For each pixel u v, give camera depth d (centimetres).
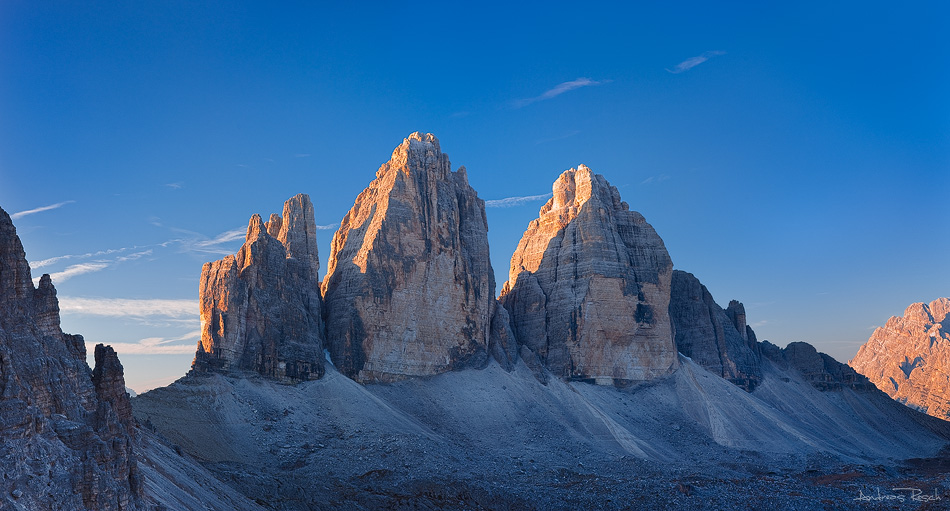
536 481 17550
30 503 6347
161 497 8888
